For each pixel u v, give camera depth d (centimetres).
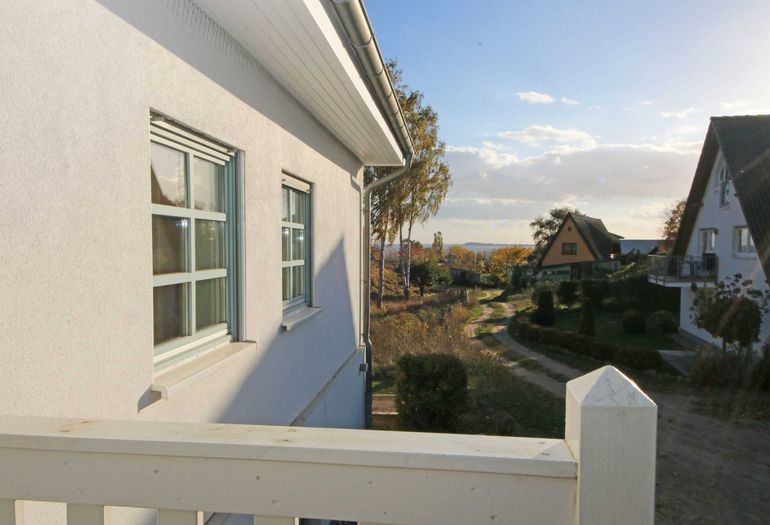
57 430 96
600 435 80
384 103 433
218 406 259
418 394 834
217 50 250
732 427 930
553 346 1745
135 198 188
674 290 2205
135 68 186
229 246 286
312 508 87
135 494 92
